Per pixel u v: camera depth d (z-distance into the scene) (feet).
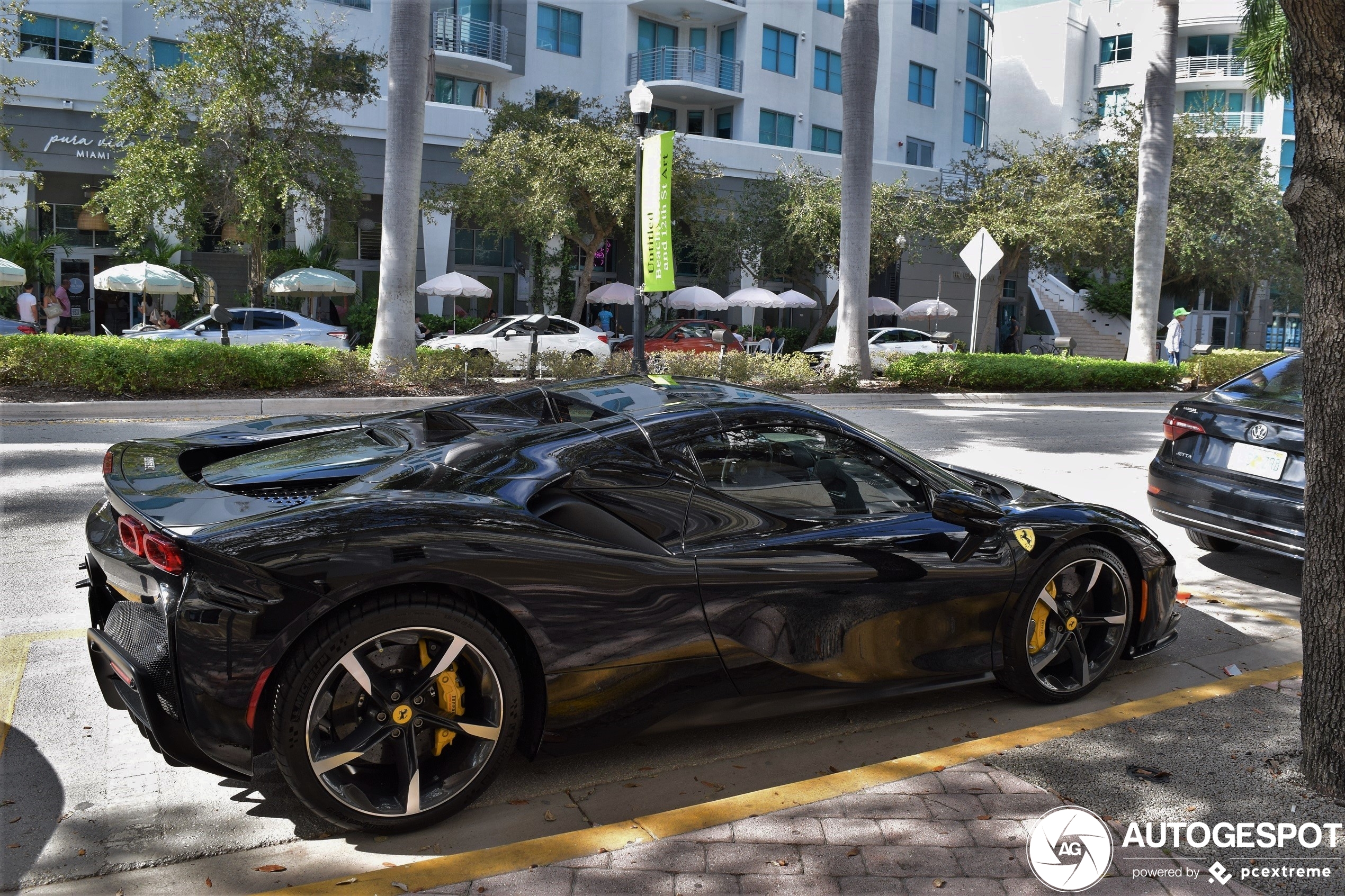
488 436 11.27
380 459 12.33
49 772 10.46
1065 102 168.25
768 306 100.89
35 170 71.41
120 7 91.20
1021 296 135.23
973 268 56.08
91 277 86.58
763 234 98.73
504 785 10.50
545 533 9.73
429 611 9.00
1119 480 31.27
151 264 78.28
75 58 89.76
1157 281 73.20
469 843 9.29
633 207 82.69
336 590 8.65
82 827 9.40
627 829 9.01
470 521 9.45
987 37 148.87
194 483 10.75
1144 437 43.09
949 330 125.90
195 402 39.55
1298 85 9.46
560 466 10.45
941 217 99.55
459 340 67.05
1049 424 46.37
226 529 8.90
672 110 123.85
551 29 113.60
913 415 48.08
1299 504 17.24
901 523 11.87
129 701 9.73
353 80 80.12
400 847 9.18
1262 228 110.01
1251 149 123.03
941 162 139.64
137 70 72.59
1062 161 103.35
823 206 95.76
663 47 116.78
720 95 118.62
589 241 92.17
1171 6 69.92
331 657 8.66
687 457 10.98
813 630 11.03
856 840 8.89
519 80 112.06
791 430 11.71
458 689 9.49
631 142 83.25
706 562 10.41
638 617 9.98
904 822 9.23
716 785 10.65
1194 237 108.58
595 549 9.87
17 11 71.10
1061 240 92.22
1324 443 9.74
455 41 106.22
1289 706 12.30
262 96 75.87
